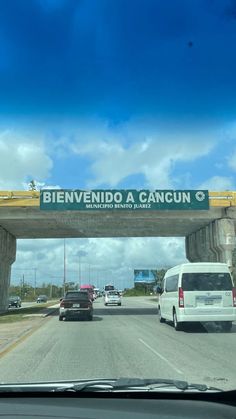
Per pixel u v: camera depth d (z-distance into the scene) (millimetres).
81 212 30906
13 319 28859
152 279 122000
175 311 20734
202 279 20000
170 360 12266
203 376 10008
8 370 10977
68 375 10219
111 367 11203
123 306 49188
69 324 24578
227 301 19891
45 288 135750
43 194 29750
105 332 19969
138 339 17234
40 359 12664
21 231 38281
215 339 17156
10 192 30219
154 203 29875
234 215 31531
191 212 31531
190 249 39812
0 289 37719
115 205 29719
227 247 31297
